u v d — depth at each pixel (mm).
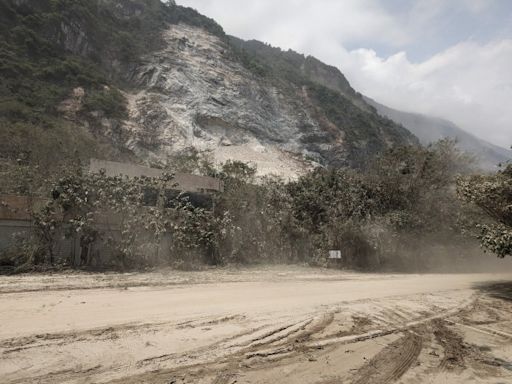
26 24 62969
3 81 52688
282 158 80000
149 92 73312
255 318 8664
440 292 13922
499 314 10867
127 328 7348
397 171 26500
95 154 35375
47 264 14250
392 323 9125
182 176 21969
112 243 15586
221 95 83312
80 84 61688
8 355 5750
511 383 6082
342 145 94875
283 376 5781
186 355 6266
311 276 16828
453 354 7262
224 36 108562
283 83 108500
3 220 14422
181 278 13945
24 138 31172
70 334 6805
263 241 20781
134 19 89000
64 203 14781
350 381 5789
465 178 16312
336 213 23266
